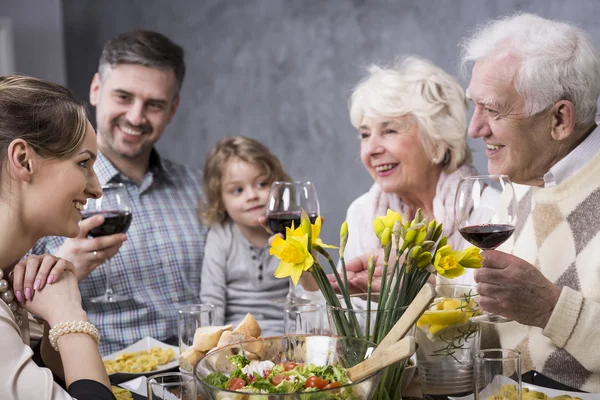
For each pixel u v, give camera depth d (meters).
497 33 1.75
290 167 3.94
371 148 2.41
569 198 1.74
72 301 1.34
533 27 1.71
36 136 1.25
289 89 3.90
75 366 1.25
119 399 1.33
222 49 4.14
